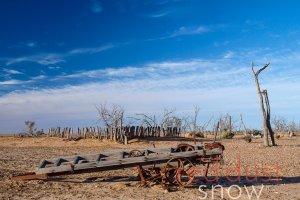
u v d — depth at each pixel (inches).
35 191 507.2
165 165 525.3
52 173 536.4
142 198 468.4
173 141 1736.0
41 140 1742.1
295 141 1966.0
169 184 532.4
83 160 559.8
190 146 564.7
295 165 824.3
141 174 535.5
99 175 647.8
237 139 2161.7
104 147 1459.2
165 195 485.4
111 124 1731.1
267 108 1525.6
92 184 560.4
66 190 515.2
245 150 1280.8
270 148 1375.5
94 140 1676.9
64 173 535.8
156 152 572.4
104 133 1739.7
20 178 574.9
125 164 529.3
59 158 559.5
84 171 534.3
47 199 460.4
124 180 594.2
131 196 478.6
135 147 1448.1
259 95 1507.1
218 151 552.4
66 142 1654.8
